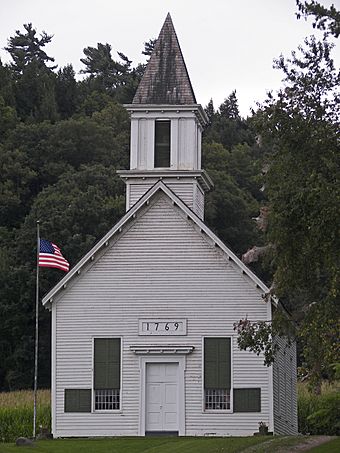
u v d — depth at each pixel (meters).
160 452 43.44
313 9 36.91
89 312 55.56
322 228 33.81
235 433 54.06
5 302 109.81
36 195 133.12
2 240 118.88
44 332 109.56
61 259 59.00
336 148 36.12
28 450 44.91
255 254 41.97
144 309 55.41
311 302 38.34
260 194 139.62
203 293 55.22
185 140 61.16
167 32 63.41
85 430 54.69
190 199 60.09
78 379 55.16
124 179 60.66
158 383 54.97
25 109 160.88
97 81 180.12
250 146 155.50
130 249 55.88
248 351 54.56
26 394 86.81
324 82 37.25
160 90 61.75
